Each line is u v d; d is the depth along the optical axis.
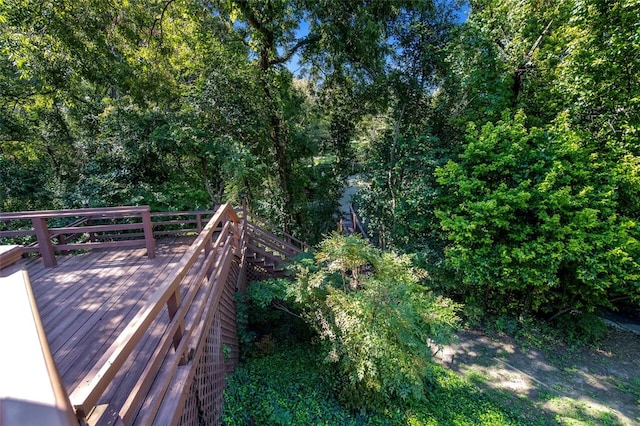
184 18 8.30
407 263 4.88
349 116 10.59
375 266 4.74
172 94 8.38
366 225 10.47
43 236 4.24
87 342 2.65
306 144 11.05
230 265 5.02
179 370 2.32
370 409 4.34
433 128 8.74
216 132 8.18
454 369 6.00
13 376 0.76
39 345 0.89
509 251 6.39
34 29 5.80
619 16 5.63
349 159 11.51
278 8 8.12
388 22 8.51
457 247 6.75
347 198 14.27
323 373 4.79
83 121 9.27
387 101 9.26
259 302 5.23
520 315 7.25
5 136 9.36
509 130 6.42
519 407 5.13
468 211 6.64
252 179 9.98
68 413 0.71
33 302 1.10
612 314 7.71
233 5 7.70
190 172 8.48
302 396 4.30
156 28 7.91
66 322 2.95
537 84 7.24
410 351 4.18
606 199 5.81
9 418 0.64
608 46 5.78
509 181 6.68
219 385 3.59
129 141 7.03
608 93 6.13
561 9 6.61
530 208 6.16
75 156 10.14
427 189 7.53
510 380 5.75
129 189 6.81
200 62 8.28
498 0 7.10
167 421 1.87
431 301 4.79
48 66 6.44
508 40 7.27
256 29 8.66
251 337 5.33
